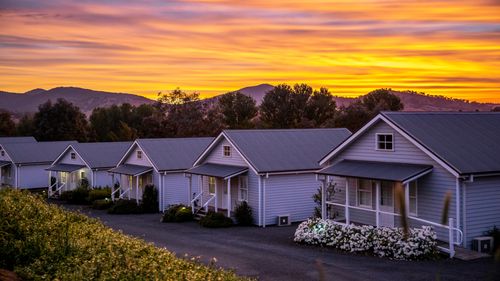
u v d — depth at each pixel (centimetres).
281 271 1781
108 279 1055
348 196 2403
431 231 1986
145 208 3844
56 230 1389
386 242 2022
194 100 8912
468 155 2122
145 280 1072
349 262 1908
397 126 2267
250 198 3122
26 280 1063
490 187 2109
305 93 9162
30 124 8819
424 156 2183
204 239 2530
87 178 4666
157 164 3866
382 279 1633
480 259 1891
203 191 3625
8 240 1241
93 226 1588
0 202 1526
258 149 3219
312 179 3212
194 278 1115
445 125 2353
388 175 2178
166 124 7988
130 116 9450
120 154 4809
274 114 9231
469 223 2052
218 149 3456
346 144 2555
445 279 1603
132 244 1387
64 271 1091
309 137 3516
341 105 9375
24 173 5300
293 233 2695
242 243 2391
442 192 2097
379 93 8525
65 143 5694
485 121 2483
